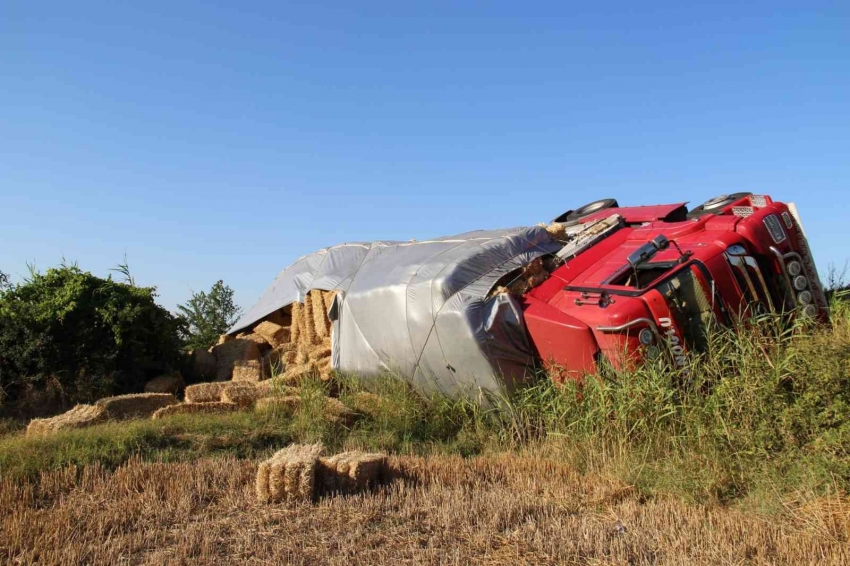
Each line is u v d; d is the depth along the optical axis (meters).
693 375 8.15
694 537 5.50
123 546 5.68
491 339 9.19
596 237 10.75
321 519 6.18
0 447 7.75
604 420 7.94
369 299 10.79
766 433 6.79
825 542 5.23
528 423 8.91
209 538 5.73
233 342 13.92
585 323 8.82
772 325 8.76
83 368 12.29
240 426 8.83
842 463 6.05
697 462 6.88
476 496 6.59
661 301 8.68
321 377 11.28
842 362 6.59
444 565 5.18
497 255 10.15
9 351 11.90
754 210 10.05
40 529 5.98
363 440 8.88
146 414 10.08
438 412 9.69
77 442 7.88
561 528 5.81
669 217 11.18
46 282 13.05
